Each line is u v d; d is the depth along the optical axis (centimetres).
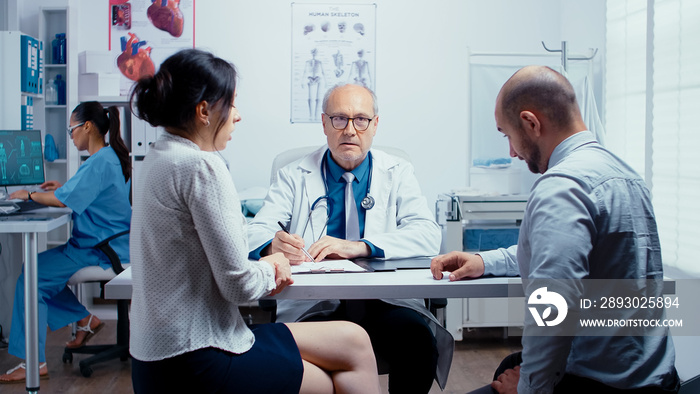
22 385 282
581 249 110
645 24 305
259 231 189
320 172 213
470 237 329
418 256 189
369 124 203
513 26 426
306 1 419
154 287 124
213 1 417
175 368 124
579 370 119
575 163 118
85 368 292
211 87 130
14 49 360
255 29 419
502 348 337
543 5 426
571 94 124
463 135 430
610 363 117
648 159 266
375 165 215
